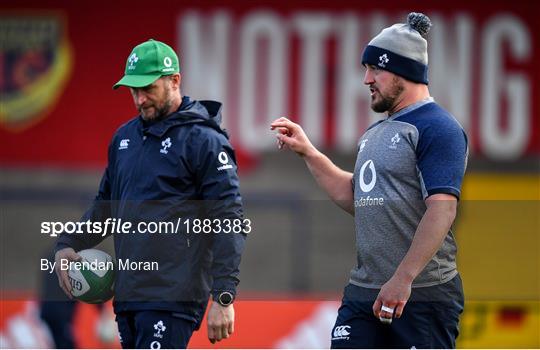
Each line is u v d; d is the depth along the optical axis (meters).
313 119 45.84
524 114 46.78
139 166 17.14
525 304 24.55
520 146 46.62
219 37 45.84
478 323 24.62
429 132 16.02
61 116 45.59
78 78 45.62
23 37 45.50
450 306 16.58
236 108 45.84
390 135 16.42
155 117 17.27
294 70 45.91
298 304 23.83
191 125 17.19
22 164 45.28
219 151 17.11
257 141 45.56
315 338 23.66
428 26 16.88
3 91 45.47
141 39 45.81
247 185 45.16
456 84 46.69
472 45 46.75
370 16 46.16
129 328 17.45
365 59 16.86
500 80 46.75
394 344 16.72
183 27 45.84
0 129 45.28
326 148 45.81
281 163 45.34
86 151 45.59
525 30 46.81
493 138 46.62
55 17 45.56
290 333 23.83
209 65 45.84
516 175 46.38
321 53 46.00
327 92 45.94
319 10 46.09
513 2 46.75
